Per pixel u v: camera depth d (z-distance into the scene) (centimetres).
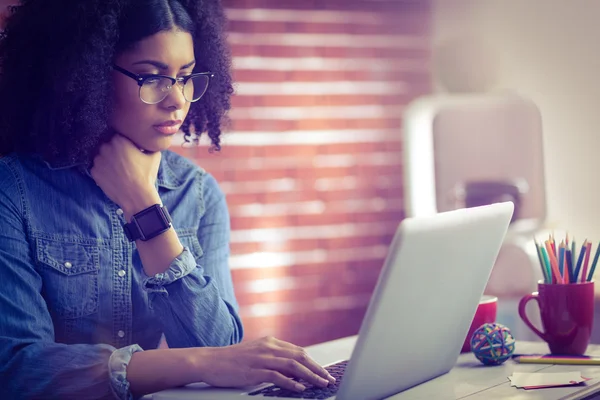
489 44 552
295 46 539
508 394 183
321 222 549
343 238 554
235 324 229
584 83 551
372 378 172
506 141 495
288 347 190
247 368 184
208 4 242
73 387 191
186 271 212
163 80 216
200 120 260
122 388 188
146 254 213
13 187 215
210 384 187
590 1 549
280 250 539
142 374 189
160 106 218
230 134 524
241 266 530
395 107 566
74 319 218
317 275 548
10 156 220
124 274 224
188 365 187
